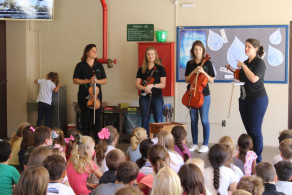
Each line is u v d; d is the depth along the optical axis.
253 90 4.96
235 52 6.89
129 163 2.73
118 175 2.72
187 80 5.99
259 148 5.07
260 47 5.09
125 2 7.27
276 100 6.82
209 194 2.64
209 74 5.98
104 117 7.26
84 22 7.46
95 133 6.01
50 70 7.64
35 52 7.66
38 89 7.68
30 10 6.82
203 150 6.15
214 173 3.00
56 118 7.27
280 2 6.75
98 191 2.70
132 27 7.26
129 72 7.35
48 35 7.60
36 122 7.70
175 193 2.20
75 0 7.47
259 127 5.06
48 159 2.65
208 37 6.96
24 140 4.00
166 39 7.16
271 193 2.67
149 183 2.98
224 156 3.03
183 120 7.17
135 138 4.07
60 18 7.54
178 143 4.14
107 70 7.43
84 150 3.37
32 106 7.50
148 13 7.20
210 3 6.97
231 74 6.92
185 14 7.07
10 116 7.65
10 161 4.36
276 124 6.84
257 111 4.98
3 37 7.57
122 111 7.06
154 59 6.04
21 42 7.54
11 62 7.58
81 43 7.49
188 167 2.41
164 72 6.07
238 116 6.95
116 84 7.41
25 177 2.21
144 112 6.10
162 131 3.69
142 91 6.10
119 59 7.36
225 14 6.93
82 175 3.33
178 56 7.10
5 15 6.79
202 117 6.10
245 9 6.87
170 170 2.25
